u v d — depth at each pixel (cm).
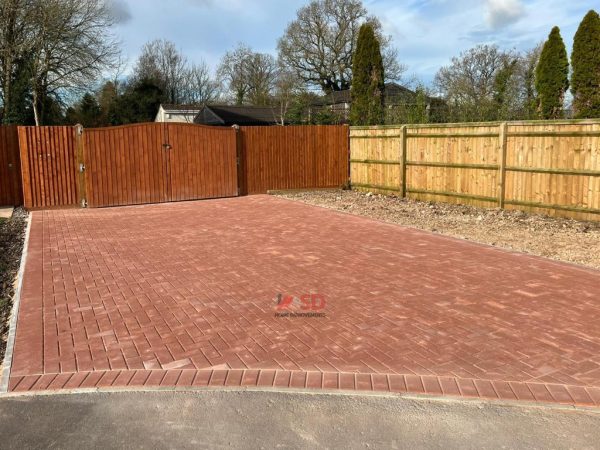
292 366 434
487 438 333
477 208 1274
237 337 498
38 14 2591
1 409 374
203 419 357
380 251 842
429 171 1434
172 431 343
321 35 4503
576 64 1462
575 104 1480
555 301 589
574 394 384
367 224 1095
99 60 2866
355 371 424
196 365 439
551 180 1120
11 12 2538
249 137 1642
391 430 343
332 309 572
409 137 1491
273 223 1124
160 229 1077
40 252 874
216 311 571
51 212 1354
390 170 1579
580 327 511
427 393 388
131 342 490
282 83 4238
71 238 994
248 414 363
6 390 402
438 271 719
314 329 515
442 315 549
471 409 367
